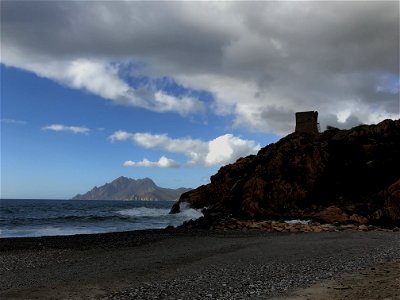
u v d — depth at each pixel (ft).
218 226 167.22
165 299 45.47
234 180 236.63
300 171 213.25
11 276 66.23
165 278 59.47
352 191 202.18
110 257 86.17
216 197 245.65
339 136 235.61
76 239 122.21
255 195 203.62
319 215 178.60
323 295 44.24
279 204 201.26
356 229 149.07
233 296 46.03
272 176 213.05
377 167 205.46
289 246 97.40
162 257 83.61
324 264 68.03
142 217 245.04
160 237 126.93
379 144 218.18
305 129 257.55
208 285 53.01
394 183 173.78
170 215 252.21
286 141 241.35
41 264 79.00
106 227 191.72
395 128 226.79
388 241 104.78
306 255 80.43
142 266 71.97
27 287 55.57
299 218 185.06
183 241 115.03
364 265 65.00
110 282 56.85
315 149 220.84
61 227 190.70
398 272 55.57
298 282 52.65
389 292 43.37
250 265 69.72
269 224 162.20
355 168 211.61
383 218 168.66
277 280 54.90
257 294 46.60
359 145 223.30
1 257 87.97
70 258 86.12
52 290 51.44
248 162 246.06
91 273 66.33
